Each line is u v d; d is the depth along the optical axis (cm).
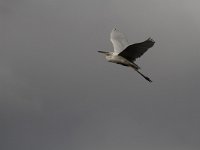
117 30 2553
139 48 2427
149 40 2381
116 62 2470
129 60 2472
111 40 2534
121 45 2517
